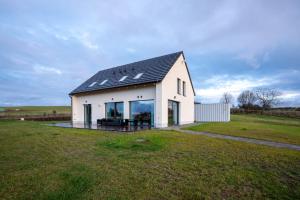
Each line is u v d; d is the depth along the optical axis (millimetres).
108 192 3553
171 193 3521
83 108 20344
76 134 10422
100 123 15680
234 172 4480
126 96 16141
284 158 5574
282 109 41938
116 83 16781
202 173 4438
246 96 58219
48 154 6160
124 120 13906
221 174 4371
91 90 18297
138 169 4707
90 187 3752
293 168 4762
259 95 55344
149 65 17312
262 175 4312
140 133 10141
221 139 8539
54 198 3348
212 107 22094
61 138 9133
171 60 16188
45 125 16703
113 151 6422
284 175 4336
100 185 3838
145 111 14922
